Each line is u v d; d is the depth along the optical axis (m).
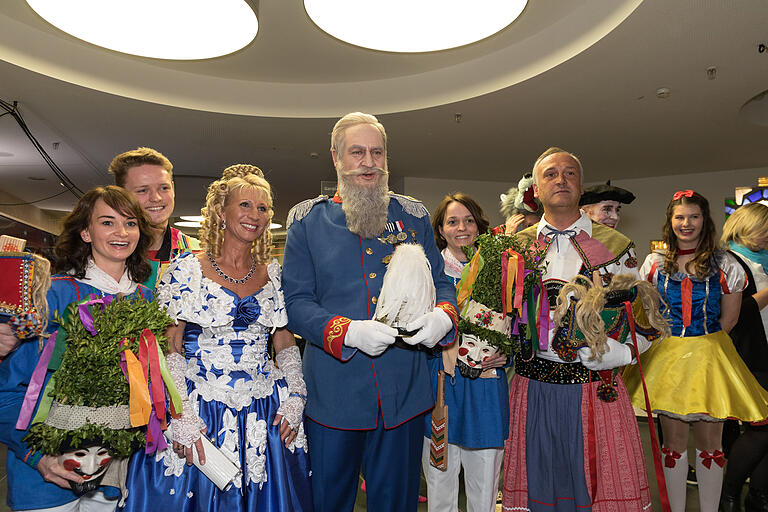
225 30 4.87
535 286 2.14
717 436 2.61
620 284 2.05
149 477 1.73
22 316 1.52
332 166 9.45
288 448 1.89
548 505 2.08
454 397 2.29
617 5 4.57
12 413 1.59
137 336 1.59
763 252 3.02
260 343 1.88
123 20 4.73
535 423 2.14
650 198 9.98
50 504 1.64
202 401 1.77
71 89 6.01
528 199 3.35
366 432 1.95
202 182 10.30
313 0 4.32
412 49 5.11
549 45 5.40
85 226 1.73
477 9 4.55
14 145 8.23
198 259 1.88
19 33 5.48
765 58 5.02
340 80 6.89
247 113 6.90
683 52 4.93
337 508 1.92
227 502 1.72
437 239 2.94
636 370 2.69
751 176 9.21
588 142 7.83
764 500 2.88
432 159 8.91
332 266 1.94
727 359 2.53
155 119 7.04
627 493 2.01
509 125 7.12
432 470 2.38
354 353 1.77
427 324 1.75
